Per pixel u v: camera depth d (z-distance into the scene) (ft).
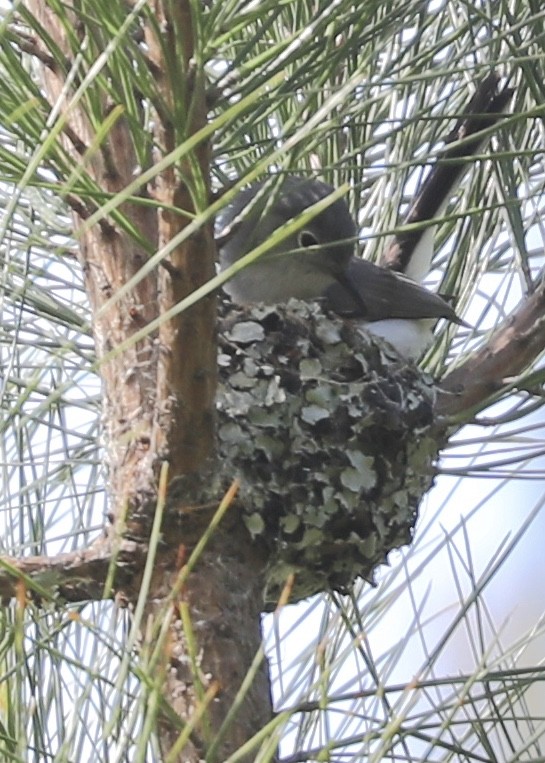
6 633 14.89
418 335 26.48
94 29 13.39
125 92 12.82
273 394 19.26
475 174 20.27
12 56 12.37
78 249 17.66
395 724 11.94
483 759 14.28
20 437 17.44
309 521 18.51
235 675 15.67
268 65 13.17
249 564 17.22
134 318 16.79
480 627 16.76
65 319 19.08
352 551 19.20
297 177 23.20
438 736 12.82
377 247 28.89
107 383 16.96
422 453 19.75
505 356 19.20
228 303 21.75
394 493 19.71
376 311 26.35
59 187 11.12
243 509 17.30
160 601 15.89
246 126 14.87
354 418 19.43
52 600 11.56
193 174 11.82
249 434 18.60
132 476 16.11
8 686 14.32
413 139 20.42
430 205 23.08
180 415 14.69
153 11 11.31
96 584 15.93
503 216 19.88
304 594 19.29
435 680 14.49
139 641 15.85
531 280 18.86
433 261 24.30
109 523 16.22
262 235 25.14
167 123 11.64
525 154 13.17
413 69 15.39
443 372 21.84
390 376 20.34
